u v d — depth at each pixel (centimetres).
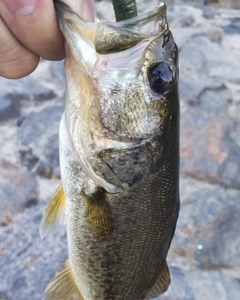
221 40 39
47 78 35
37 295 25
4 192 29
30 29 13
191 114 32
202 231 27
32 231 27
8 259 26
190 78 35
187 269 25
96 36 13
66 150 14
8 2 12
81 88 13
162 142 14
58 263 26
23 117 32
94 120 13
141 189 14
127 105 13
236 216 27
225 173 29
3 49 13
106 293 15
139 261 14
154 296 15
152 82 13
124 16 13
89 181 14
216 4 43
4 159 30
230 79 35
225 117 32
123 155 14
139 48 13
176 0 43
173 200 14
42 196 29
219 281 25
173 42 14
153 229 14
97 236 14
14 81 34
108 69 13
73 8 13
